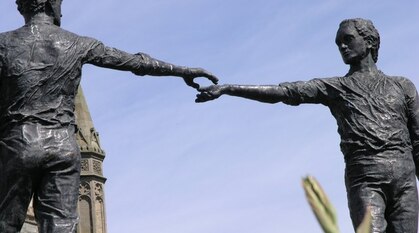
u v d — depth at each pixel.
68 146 9.15
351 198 10.60
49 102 9.24
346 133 10.80
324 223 3.09
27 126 9.09
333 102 11.11
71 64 9.41
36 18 9.64
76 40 9.59
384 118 10.74
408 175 10.61
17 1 9.85
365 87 10.98
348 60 11.23
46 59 9.31
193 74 10.98
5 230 9.01
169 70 10.69
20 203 9.05
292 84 11.29
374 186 10.49
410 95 11.01
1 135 9.20
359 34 11.23
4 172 9.05
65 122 9.25
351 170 10.66
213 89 11.22
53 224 8.93
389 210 10.58
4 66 9.25
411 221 10.52
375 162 10.53
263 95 11.27
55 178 9.06
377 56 11.38
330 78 11.23
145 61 10.34
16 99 9.16
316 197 3.11
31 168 8.99
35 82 9.20
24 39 9.38
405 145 10.73
